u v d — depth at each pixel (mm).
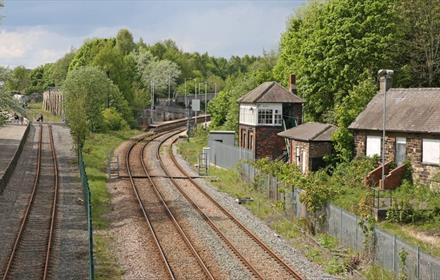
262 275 20844
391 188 34312
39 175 43812
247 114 53938
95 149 62719
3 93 42125
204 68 186250
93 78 81250
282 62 69438
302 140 41969
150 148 68875
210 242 25734
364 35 49656
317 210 27547
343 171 37938
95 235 26797
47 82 175000
